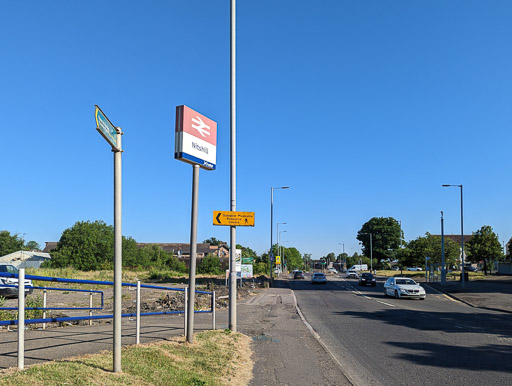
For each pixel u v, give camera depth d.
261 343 10.86
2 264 21.55
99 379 5.42
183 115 8.89
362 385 7.19
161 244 117.19
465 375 7.81
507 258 63.22
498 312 20.36
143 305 18.19
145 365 6.54
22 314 5.33
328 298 28.45
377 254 104.81
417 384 7.26
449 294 31.50
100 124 5.18
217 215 11.60
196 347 8.66
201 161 9.43
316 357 9.29
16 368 5.39
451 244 61.22
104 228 68.50
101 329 10.66
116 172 6.12
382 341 11.50
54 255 63.94
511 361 8.95
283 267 104.44
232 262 11.67
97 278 39.31
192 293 8.94
